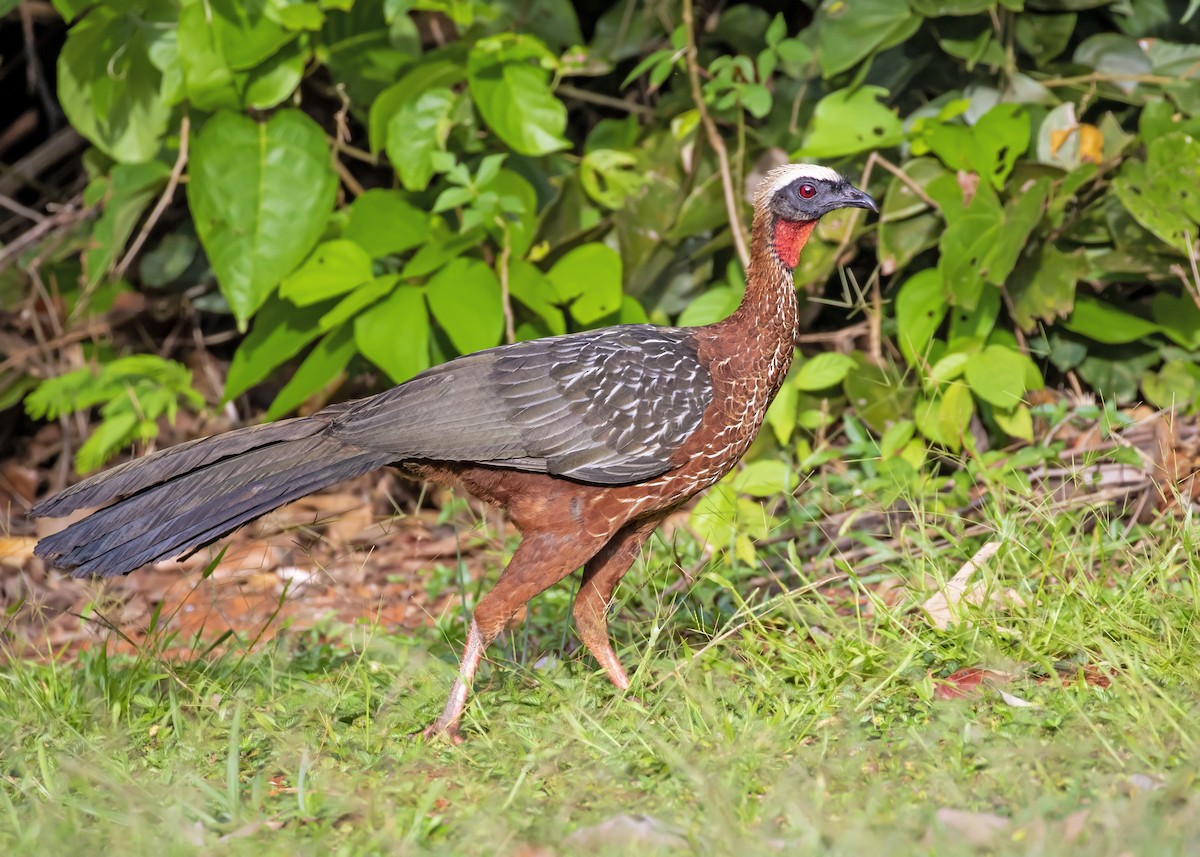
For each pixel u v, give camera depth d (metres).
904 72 12.18
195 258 13.87
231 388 12.14
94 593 11.78
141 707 8.41
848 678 7.93
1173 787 5.91
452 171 11.43
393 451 8.02
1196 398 11.43
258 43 11.66
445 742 7.64
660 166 12.42
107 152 12.73
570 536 8.09
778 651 8.44
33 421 14.78
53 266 14.07
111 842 6.20
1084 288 12.32
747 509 10.58
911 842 5.57
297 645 10.25
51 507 7.98
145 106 12.66
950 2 11.41
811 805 6.02
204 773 7.29
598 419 8.05
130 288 14.01
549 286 11.80
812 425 11.84
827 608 8.93
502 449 8.02
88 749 7.52
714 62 11.62
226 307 13.95
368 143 13.98
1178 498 9.02
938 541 10.53
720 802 6.08
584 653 9.17
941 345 11.80
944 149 11.26
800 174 8.49
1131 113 12.17
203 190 11.70
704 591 10.00
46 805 6.70
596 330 8.55
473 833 6.03
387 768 7.20
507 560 10.80
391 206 12.02
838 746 6.89
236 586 12.04
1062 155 11.73
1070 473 10.64
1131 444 11.00
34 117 15.41
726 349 8.48
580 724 7.41
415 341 11.45
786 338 8.61
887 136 11.49
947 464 11.75
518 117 11.66
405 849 5.81
